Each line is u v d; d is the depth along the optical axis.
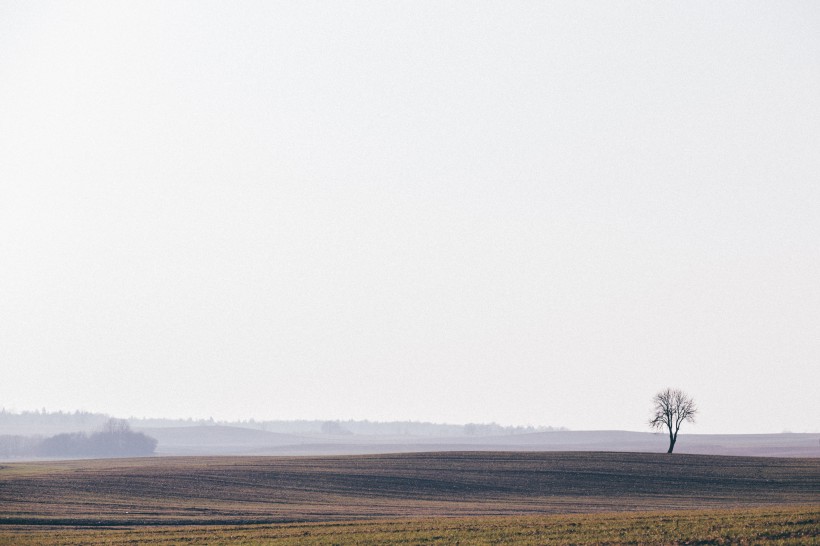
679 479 95.19
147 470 103.00
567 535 46.38
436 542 45.94
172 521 62.25
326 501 77.44
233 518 64.38
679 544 42.47
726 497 81.56
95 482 87.50
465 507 73.56
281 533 51.72
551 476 97.25
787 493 84.31
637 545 42.31
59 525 59.66
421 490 86.31
